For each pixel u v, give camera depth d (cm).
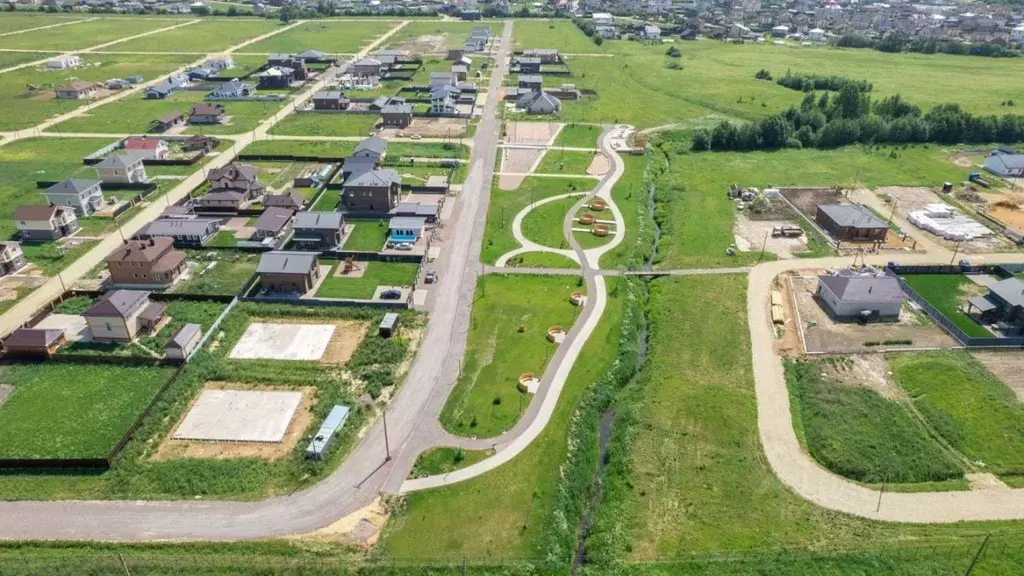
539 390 8175
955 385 8144
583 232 12331
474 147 16725
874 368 8556
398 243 11444
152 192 13788
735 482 6831
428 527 6303
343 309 9681
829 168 15725
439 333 9244
